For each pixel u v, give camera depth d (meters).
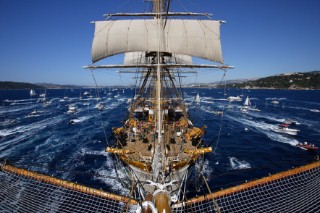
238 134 48.84
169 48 24.42
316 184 9.30
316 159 9.20
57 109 95.88
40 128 56.38
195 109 91.38
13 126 59.31
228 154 33.84
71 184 8.35
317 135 49.03
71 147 38.38
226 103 117.12
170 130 23.70
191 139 21.23
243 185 8.09
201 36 24.70
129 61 37.12
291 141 43.41
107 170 27.06
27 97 169.50
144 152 18.25
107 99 148.62
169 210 5.58
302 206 8.59
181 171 16.20
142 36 24.56
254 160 31.17
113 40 24.89
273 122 64.50
